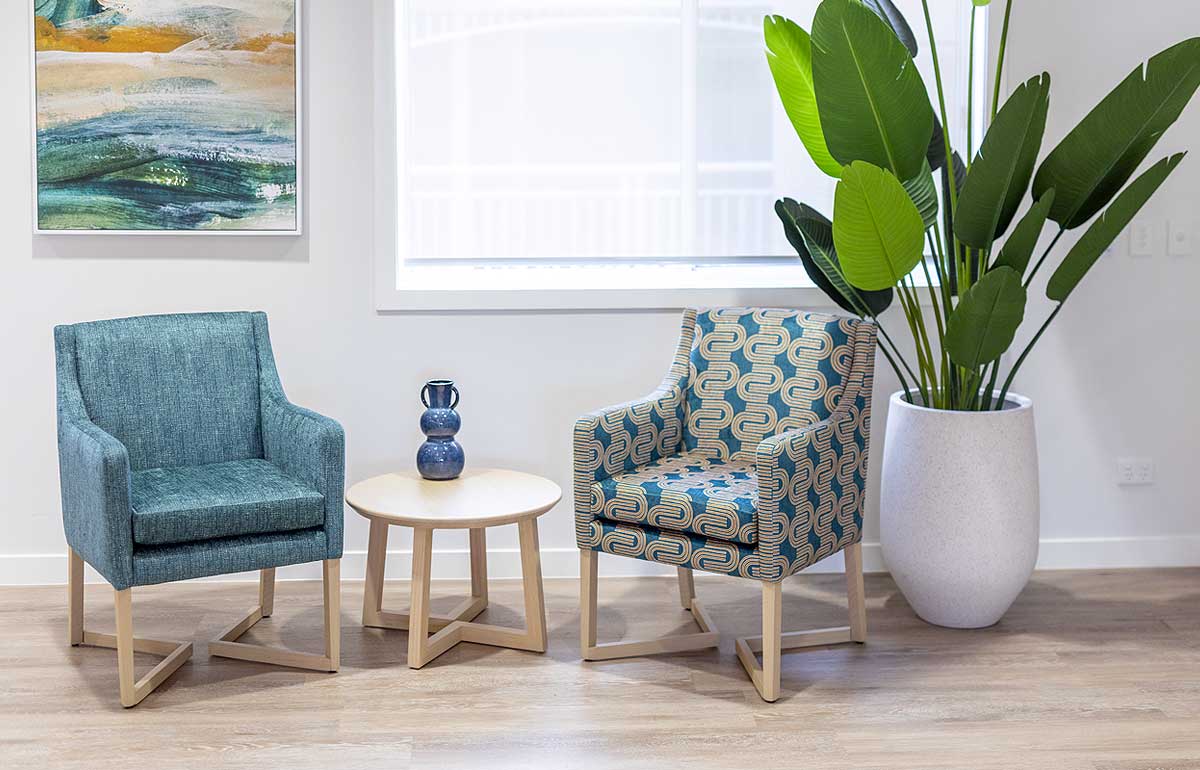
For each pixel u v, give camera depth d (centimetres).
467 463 378
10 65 353
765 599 288
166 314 332
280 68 357
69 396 309
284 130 359
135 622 338
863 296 346
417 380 374
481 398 376
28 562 370
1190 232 378
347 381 373
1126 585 373
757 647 318
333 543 301
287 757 260
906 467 330
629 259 380
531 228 378
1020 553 326
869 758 261
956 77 381
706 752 264
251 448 334
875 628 337
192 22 352
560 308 371
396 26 361
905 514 330
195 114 356
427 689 296
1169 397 385
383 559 335
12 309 362
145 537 280
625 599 361
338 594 305
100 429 294
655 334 376
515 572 381
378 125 360
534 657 317
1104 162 304
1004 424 321
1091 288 379
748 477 311
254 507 290
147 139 356
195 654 317
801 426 318
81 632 321
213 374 330
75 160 355
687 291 372
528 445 379
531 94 373
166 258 364
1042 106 302
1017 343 380
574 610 352
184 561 285
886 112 299
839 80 295
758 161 379
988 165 292
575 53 372
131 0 350
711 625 331
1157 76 289
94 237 361
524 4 369
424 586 307
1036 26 368
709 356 339
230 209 361
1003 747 266
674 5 371
